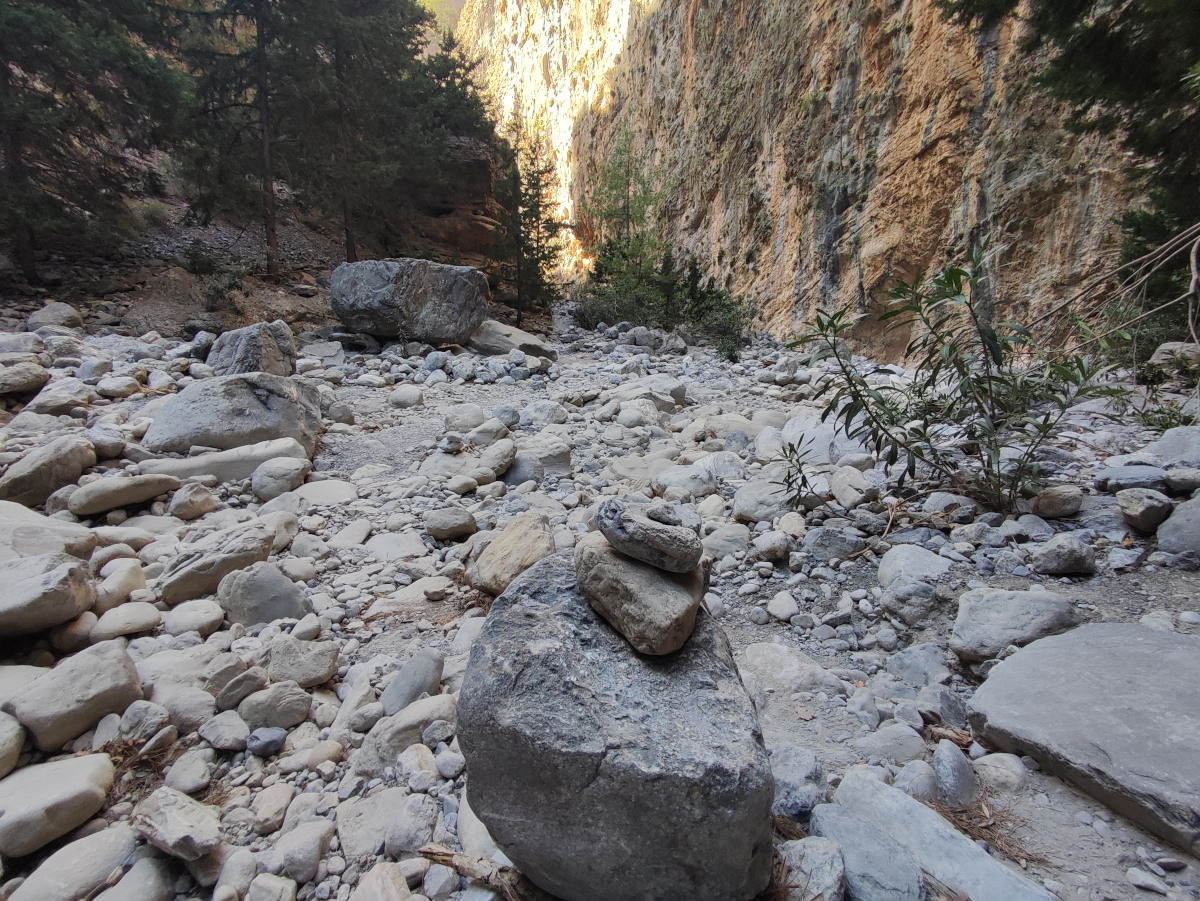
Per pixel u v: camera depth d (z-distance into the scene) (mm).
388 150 15062
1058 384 3840
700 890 1430
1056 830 1737
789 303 16969
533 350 10961
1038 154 10969
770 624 3064
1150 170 7555
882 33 14062
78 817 1979
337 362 9578
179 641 2926
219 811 2031
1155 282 6848
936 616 2898
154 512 4512
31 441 5434
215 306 10930
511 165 19641
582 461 5801
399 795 2041
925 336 4094
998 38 11633
